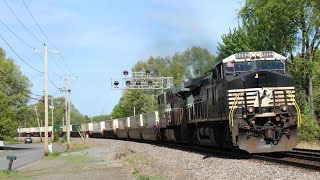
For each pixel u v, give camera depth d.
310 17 36.94
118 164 26.20
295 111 20.33
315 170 14.71
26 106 83.56
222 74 21.88
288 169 15.33
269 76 20.52
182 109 31.73
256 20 40.28
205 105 25.67
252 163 17.80
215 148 27.44
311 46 38.81
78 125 99.25
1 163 38.78
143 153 29.89
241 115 20.31
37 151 57.62
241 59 21.70
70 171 24.89
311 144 30.34
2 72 80.25
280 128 19.83
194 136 29.83
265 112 20.16
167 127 38.03
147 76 57.66
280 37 39.16
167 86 56.91
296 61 37.97
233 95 20.58
